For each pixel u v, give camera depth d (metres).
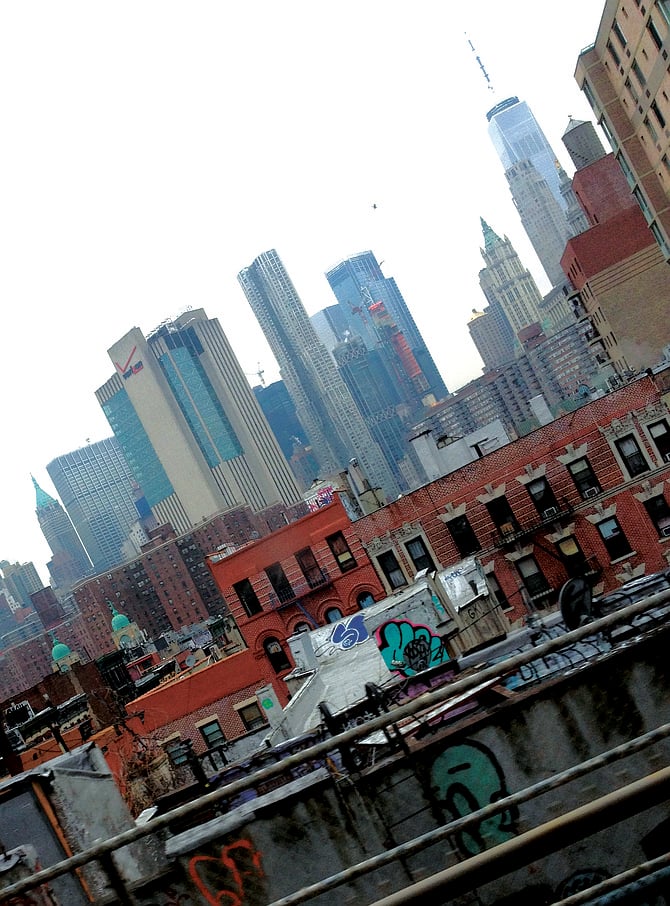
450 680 8.17
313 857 5.82
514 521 36.81
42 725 39.59
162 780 26.38
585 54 65.06
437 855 5.71
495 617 20.88
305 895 2.87
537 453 36.34
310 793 5.84
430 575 20.20
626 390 35.09
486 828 5.66
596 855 5.51
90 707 39.69
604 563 35.69
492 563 36.97
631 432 35.09
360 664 19.66
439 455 48.44
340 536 39.66
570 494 35.97
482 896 5.57
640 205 69.50
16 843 7.64
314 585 40.19
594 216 94.81
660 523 35.06
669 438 34.84
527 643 8.16
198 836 5.94
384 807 5.77
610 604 8.68
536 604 36.19
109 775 8.92
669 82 53.50
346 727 8.05
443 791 5.73
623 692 5.66
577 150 125.06
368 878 5.77
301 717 17.28
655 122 59.69
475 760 5.71
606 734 5.64
